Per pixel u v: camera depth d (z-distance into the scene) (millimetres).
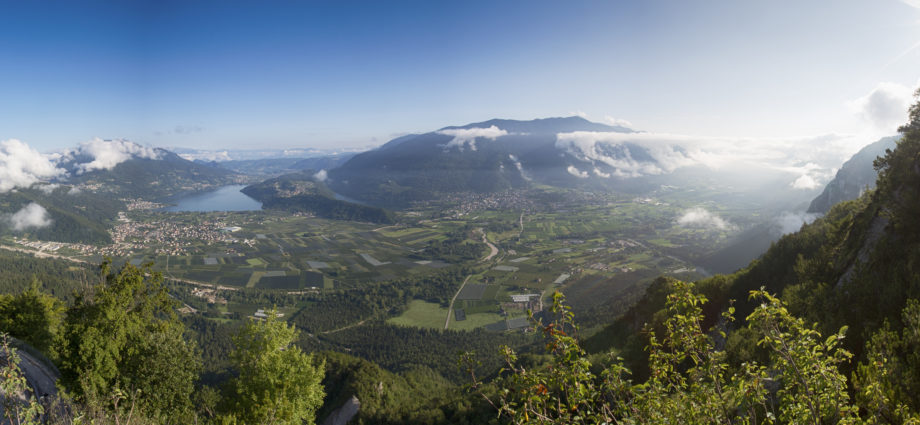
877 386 8062
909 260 19812
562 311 7062
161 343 27828
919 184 23938
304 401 28297
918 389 9797
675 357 7625
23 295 38125
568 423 6547
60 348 25500
